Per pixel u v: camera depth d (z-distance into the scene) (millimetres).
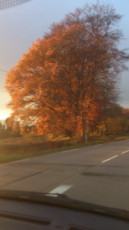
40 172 8672
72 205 3246
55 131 29781
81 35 28125
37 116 29000
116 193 5785
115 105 37344
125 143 27219
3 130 42000
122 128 60625
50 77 27891
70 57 29047
